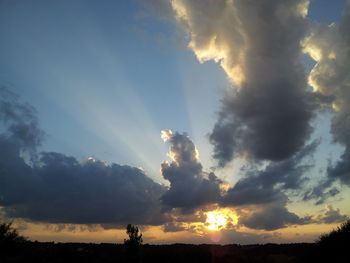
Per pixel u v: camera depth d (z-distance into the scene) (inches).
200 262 1565.0
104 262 1418.6
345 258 959.0
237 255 1712.6
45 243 2011.6
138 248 1733.5
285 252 1907.0
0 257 1187.3
